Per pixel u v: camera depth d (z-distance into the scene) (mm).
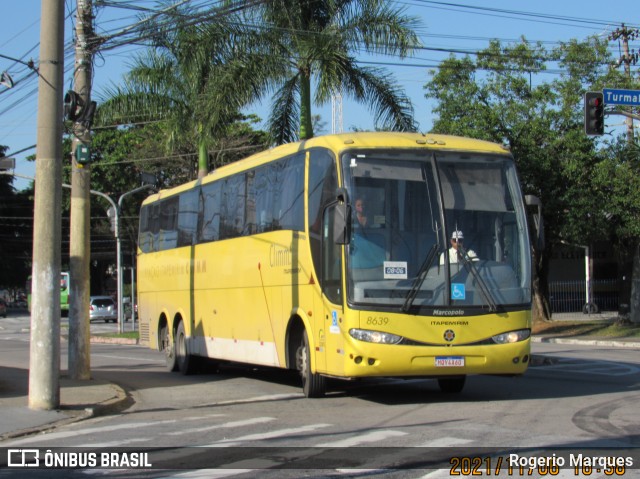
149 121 29953
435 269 11625
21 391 14094
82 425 11266
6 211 68688
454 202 11922
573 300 47938
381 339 11305
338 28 23578
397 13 23469
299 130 25125
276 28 22906
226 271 16719
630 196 29062
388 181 11852
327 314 12117
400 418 10953
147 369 20812
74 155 16906
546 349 26312
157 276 21547
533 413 11172
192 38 23984
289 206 13773
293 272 13469
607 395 13281
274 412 12016
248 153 44281
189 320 18891
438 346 11445
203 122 23953
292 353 13844
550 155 30781
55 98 12008
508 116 30844
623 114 23656
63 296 61125
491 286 11781
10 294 110312
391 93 24391
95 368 20969
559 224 31828
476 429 9844
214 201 17672
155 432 10398
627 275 33406
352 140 12133
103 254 63312
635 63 33531
